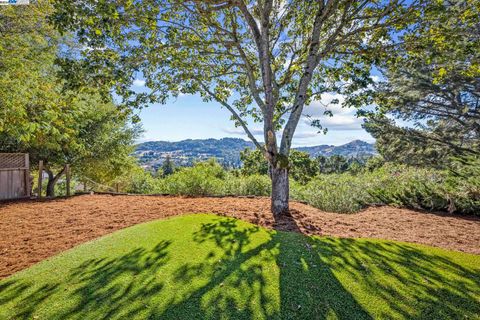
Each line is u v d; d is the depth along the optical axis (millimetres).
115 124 15531
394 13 6254
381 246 4227
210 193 9859
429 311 2725
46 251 4434
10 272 3719
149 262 3660
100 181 19812
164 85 7410
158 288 3072
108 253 4008
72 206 7738
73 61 5582
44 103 7430
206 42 6543
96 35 4977
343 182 9844
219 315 2645
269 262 3637
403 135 17172
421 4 5504
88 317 2645
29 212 7047
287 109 7258
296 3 6684
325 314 2680
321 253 3938
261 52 6207
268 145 6242
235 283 3154
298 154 26375
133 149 18578
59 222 6051
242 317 2621
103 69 5664
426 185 7422
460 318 2633
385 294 2982
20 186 9945
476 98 15312
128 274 3377
